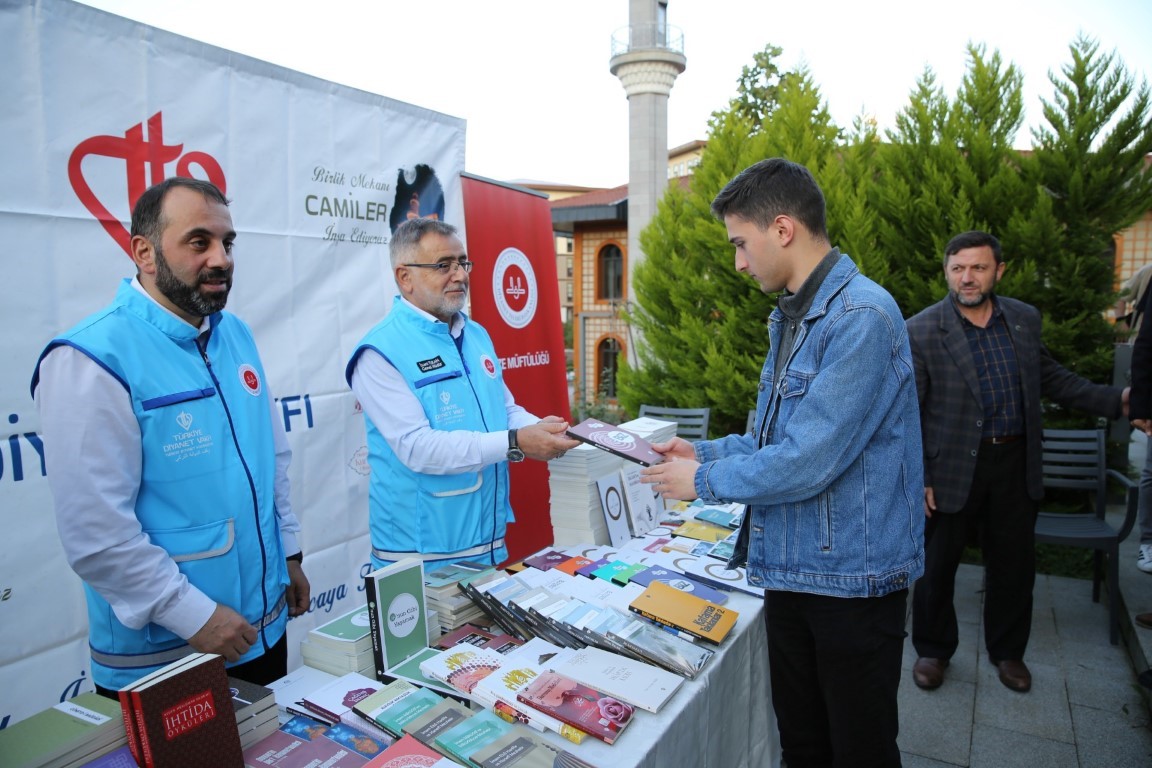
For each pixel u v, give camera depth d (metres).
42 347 1.88
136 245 1.47
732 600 1.94
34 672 1.90
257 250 2.46
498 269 3.44
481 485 2.12
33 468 1.87
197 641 1.42
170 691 1.11
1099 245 4.82
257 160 2.44
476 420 2.13
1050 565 4.28
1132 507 3.18
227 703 1.18
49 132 1.88
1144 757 2.46
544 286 3.73
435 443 1.93
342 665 1.59
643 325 6.12
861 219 4.96
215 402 1.57
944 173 4.92
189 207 1.45
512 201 3.56
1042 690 2.90
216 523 1.53
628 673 1.47
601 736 1.26
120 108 2.03
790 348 1.66
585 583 1.94
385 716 1.34
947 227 4.89
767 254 1.55
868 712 1.57
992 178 4.77
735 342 5.48
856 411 1.42
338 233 2.75
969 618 3.61
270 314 2.52
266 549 1.66
